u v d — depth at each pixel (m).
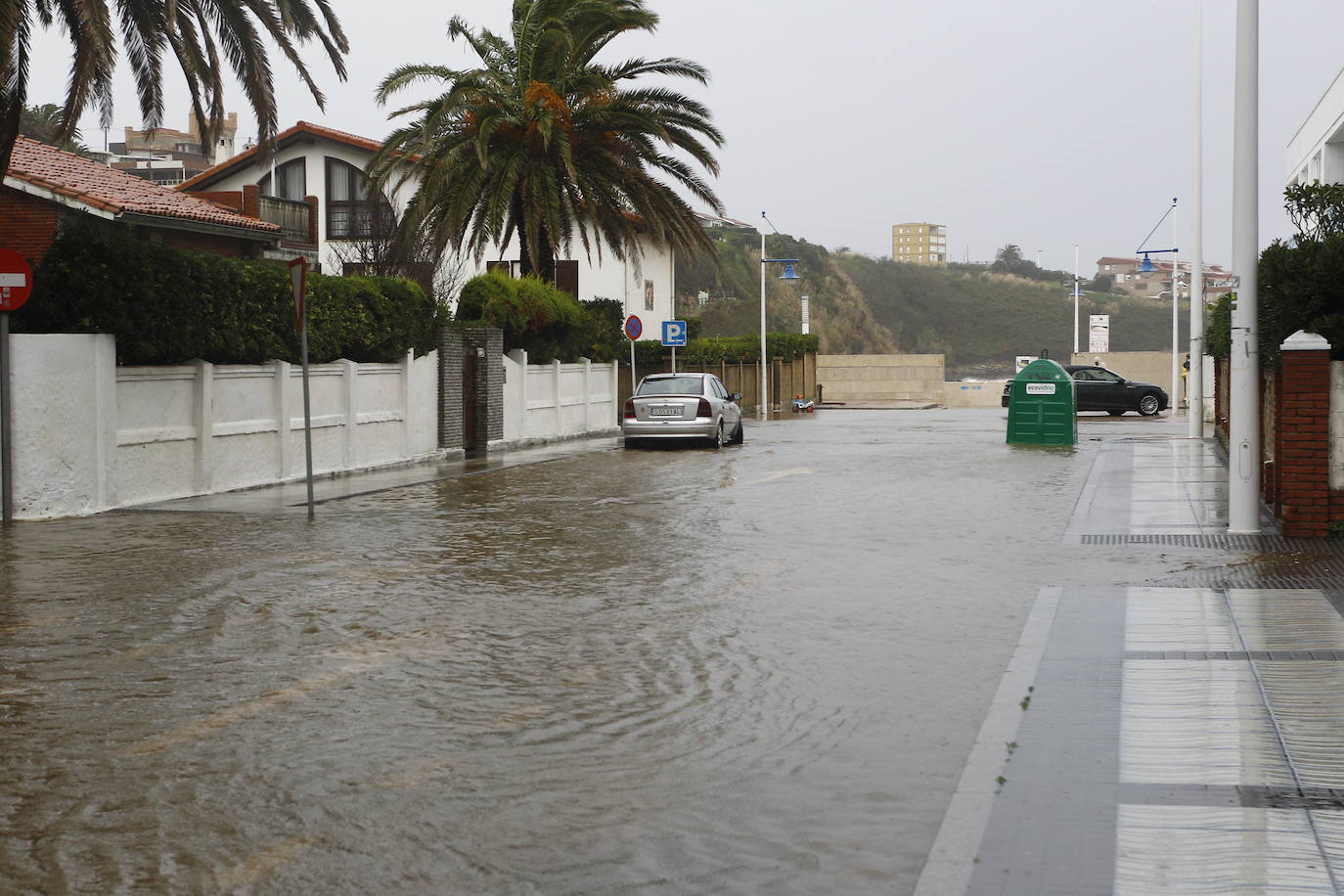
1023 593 10.68
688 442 30.44
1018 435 30.08
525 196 32.22
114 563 12.30
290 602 10.36
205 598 10.52
